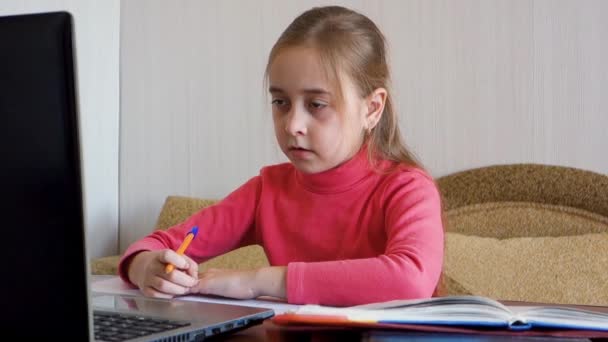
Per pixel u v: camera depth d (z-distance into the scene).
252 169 2.23
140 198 2.38
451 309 0.70
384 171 1.25
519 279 1.59
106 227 2.36
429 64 1.98
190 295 1.03
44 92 0.49
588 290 1.55
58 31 0.49
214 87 2.27
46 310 0.52
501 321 0.69
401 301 0.77
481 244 1.70
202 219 1.33
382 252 1.23
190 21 2.29
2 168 0.51
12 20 0.49
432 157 1.98
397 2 2.00
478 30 1.93
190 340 0.71
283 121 1.14
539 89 1.88
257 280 0.99
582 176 1.79
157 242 1.23
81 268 0.51
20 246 0.51
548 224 1.81
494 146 1.92
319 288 0.97
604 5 1.81
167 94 2.33
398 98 2.00
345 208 1.25
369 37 1.23
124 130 2.38
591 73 1.83
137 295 1.02
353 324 0.68
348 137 1.18
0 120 0.50
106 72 2.34
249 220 1.35
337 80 1.13
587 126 1.84
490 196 1.88
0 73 0.50
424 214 1.14
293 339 0.72
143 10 2.35
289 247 1.29
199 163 2.29
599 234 1.67
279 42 1.17
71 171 0.50
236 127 2.24
